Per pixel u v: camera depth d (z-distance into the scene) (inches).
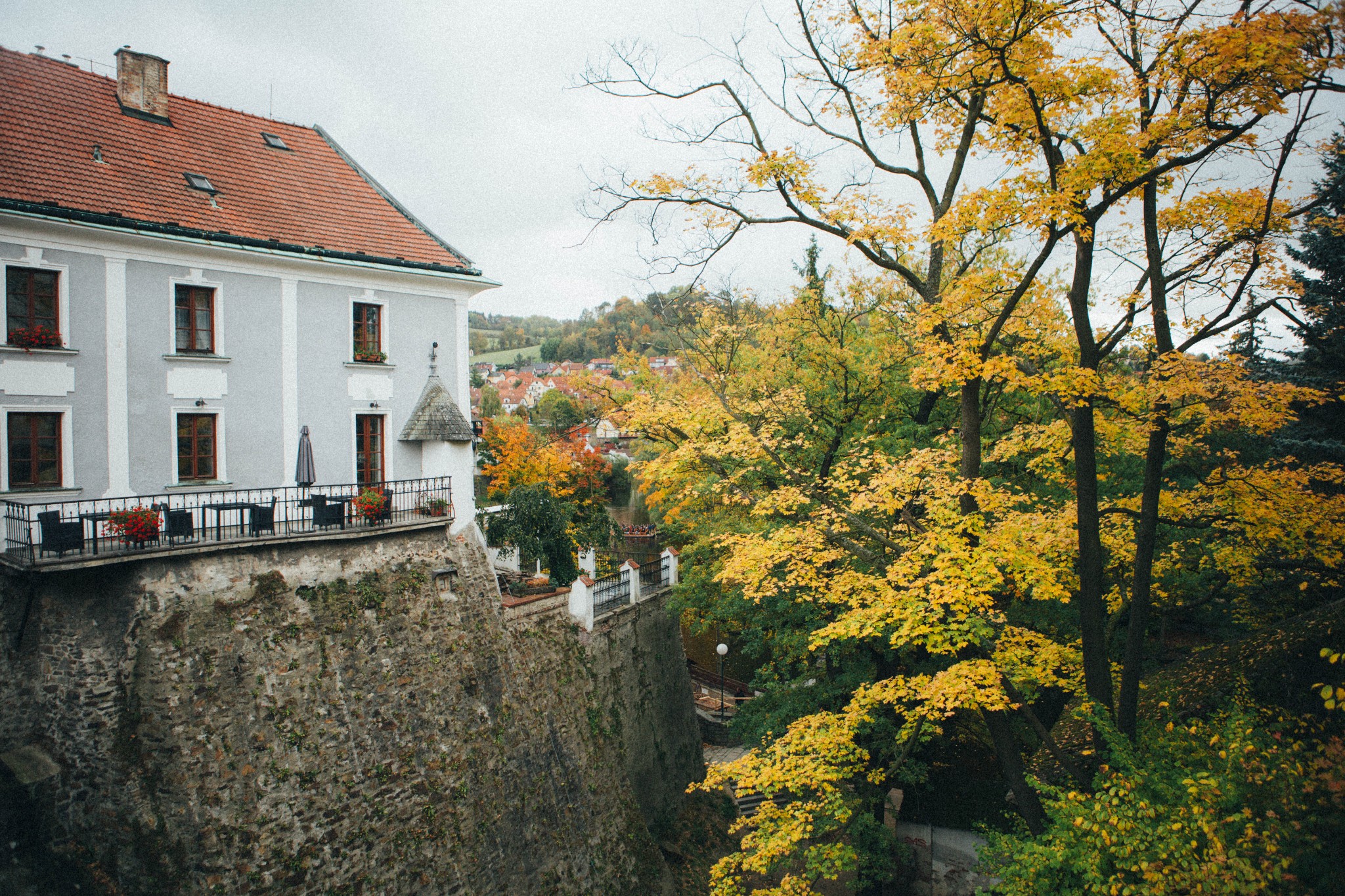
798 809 382.3
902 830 695.7
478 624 591.8
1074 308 380.2
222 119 682.8
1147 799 308.3
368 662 507.8
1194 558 539.2
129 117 605.0
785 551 438.3
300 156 711.7
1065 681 417.7
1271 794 283.1
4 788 398.9
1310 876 247.1
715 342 573.3
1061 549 424.8
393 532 555.5
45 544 413.7
